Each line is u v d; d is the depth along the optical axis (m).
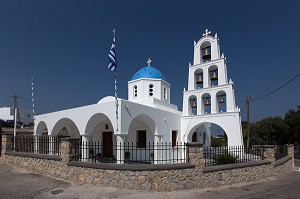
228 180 10.91
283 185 11.48
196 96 21.42
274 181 12.41
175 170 9.53
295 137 31.92
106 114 14.58
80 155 11.14
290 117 33.16
